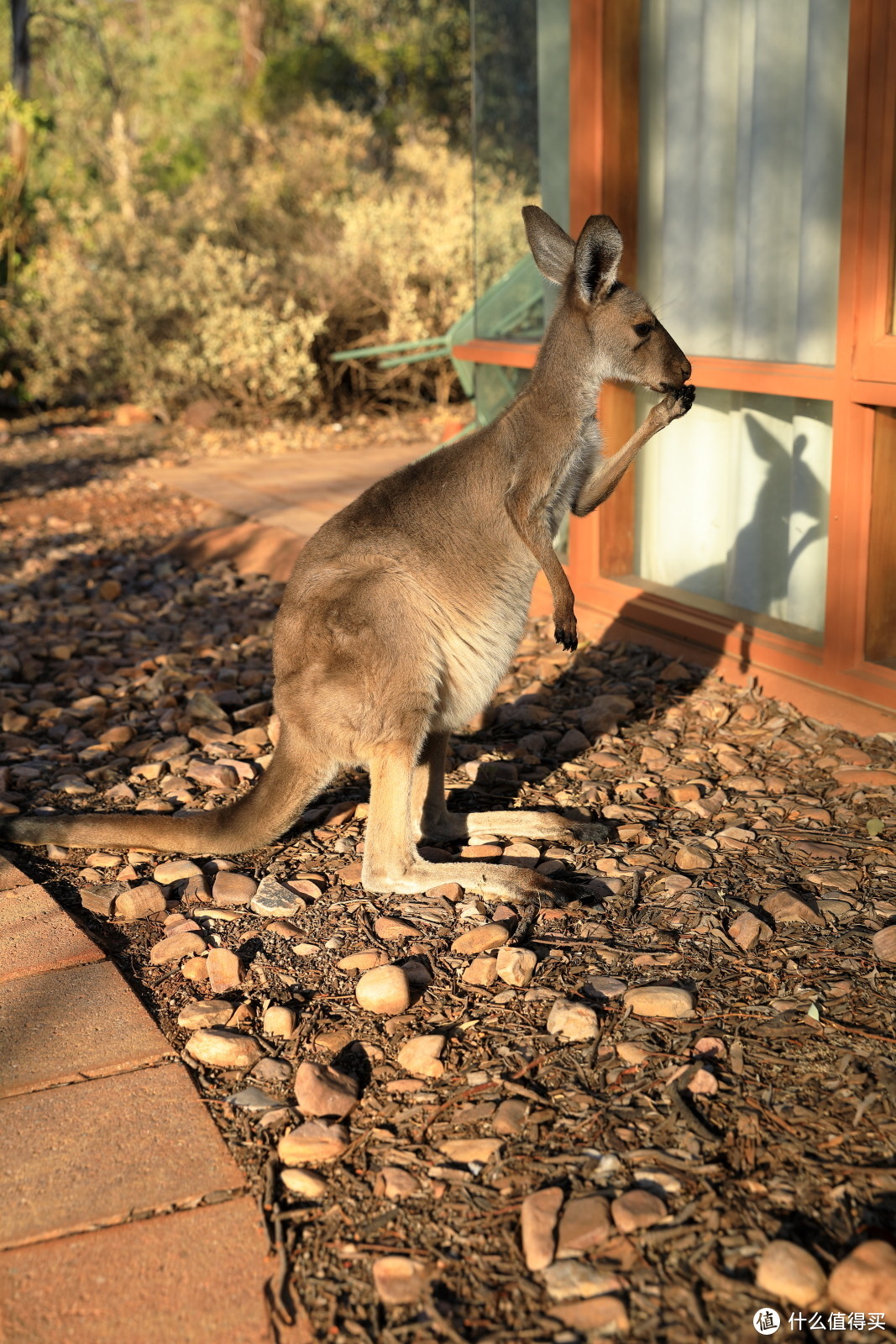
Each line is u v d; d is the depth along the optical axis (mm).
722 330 5129
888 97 3924
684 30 4977
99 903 3492
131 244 13258
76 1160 2436
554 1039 2740
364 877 3494
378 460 10500
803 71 4516
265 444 11492
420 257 12445
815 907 3205
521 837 3809
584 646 5613
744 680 4914
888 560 4426
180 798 4289
